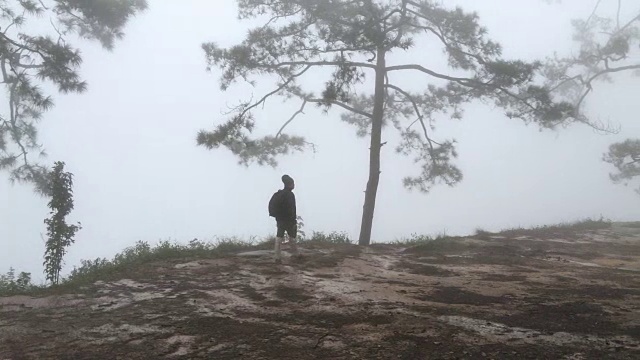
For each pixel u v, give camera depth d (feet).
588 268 39.24
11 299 29.50
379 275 35.73
